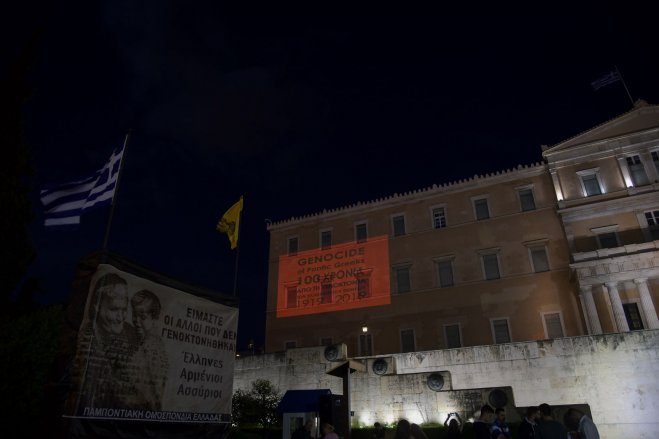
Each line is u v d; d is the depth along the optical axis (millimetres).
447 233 48531
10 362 10594
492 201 47844
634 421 25938
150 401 11836
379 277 49750
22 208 13922
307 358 33562
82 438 10102
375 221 52531
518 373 29234
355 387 31109
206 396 13516
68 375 10539
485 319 43812
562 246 43250
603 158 43875
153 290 12672
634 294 37156
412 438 10570
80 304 11320
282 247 56344
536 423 12773
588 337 28219
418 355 31938
